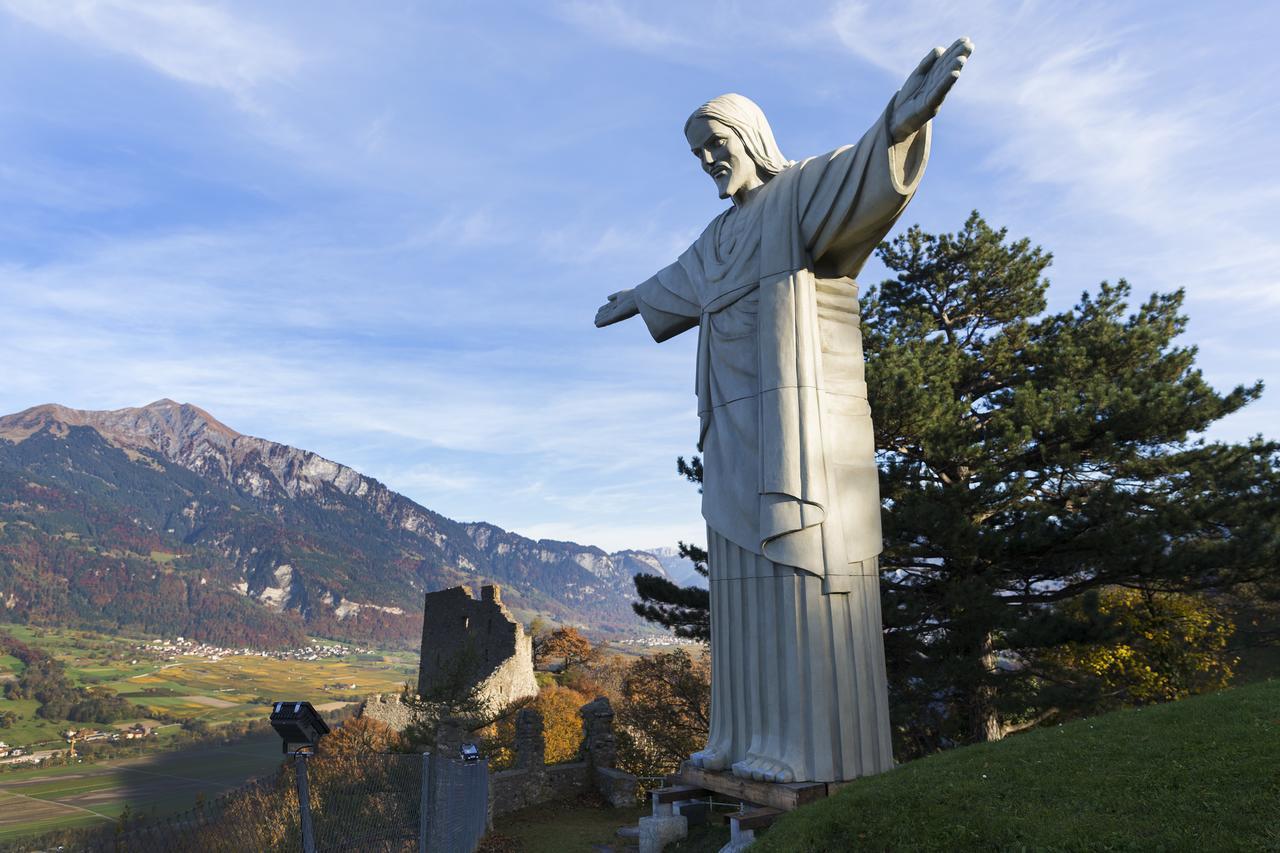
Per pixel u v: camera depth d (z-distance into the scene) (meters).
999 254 22.33
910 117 9.26
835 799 8.73
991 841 7.05
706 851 10.13
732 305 11.69
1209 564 15.02
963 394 21.08
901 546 17.70
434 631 62.12
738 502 11.02
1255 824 6.27
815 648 10.00
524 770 19.97
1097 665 18.78
